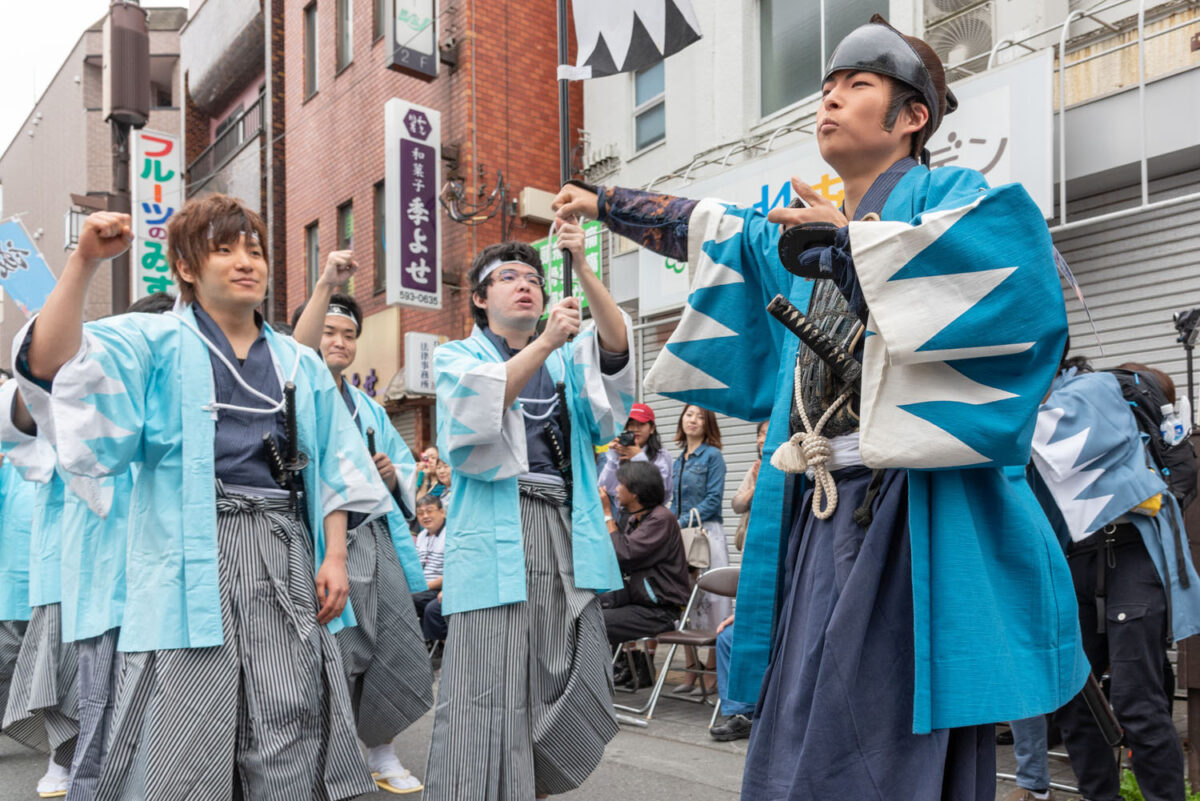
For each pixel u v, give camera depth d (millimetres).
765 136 7625
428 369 11422
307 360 2744
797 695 1608
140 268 15477
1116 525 3268
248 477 2484
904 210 1646
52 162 26859
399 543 4195
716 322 2008
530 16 11898
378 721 3881
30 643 4109
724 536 6461
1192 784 3578
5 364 27656
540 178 11805
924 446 1420
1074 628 1600
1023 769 3467
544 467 3113
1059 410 3244
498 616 2928
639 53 3984
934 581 1500
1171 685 3490
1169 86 5246
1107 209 5938
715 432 6688
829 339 1630
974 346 1389
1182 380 5539
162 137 15805
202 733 2291
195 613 2311
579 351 3172
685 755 4414
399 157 10938
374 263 13141
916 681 1453
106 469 2279
